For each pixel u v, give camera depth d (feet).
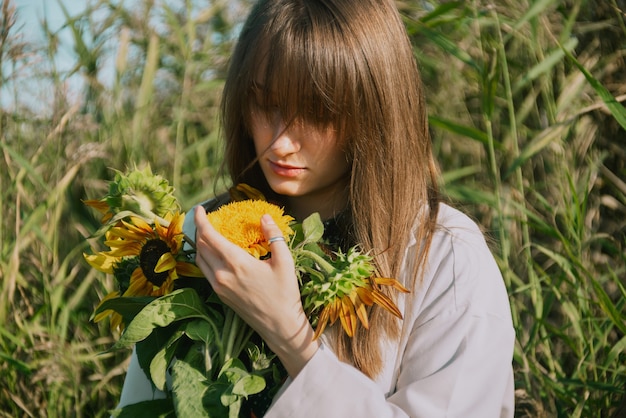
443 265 3.42
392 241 3.45
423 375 3.25
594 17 7.27
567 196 6.32
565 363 6.41
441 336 3.28
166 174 7.63
